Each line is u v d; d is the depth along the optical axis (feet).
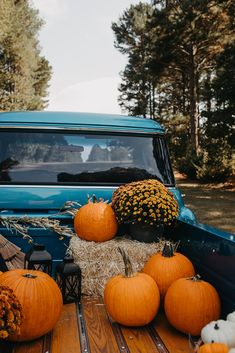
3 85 137.08
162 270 10.39
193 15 85.87
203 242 9.96
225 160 75.97
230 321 8.00
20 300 8.41
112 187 13.46
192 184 75.15
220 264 8.97
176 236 12.24
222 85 67.51
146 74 127.03
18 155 13.04
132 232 12.21
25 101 144.56
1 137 13.09
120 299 9.37
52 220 12.11
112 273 11.58
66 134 13.50
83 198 13.07
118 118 14.42
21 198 12.53
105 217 12.02
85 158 13.53
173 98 151.12
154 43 92.53
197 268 10.57
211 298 9.02
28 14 158.10
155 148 14.20
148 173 13.98
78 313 10.28
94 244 11.73
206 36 89.56
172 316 9.20
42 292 8.69
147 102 156.97
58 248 12.47
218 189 67.46
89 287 11.59
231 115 68.80
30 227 12.12
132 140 14.01
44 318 8.56
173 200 12.00
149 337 9.04
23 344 8.55
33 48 165.78
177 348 8.45
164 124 117.91
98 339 8.84
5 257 10.99
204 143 81.30
